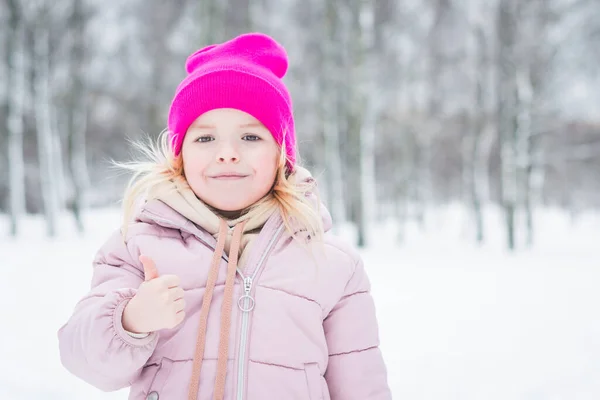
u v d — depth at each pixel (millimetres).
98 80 17031
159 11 16516
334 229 13180
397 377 3141
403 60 13727
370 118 12461
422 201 18266
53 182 13133
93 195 19656
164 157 1374
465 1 14078
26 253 9117
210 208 1323
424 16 14062
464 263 8938
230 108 1263
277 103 1312
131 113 18328
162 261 1214
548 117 13242
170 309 1015
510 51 13117
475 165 14664
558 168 17953
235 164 1215
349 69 12383
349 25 12562
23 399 2646
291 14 14766
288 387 1134
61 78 14836
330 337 1294
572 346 3766
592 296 5715
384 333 4137
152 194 1283
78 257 8680
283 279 1224
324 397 1200
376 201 21656
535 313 4836
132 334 1024
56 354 3404
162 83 16594
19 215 12883
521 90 13008
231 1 14102
